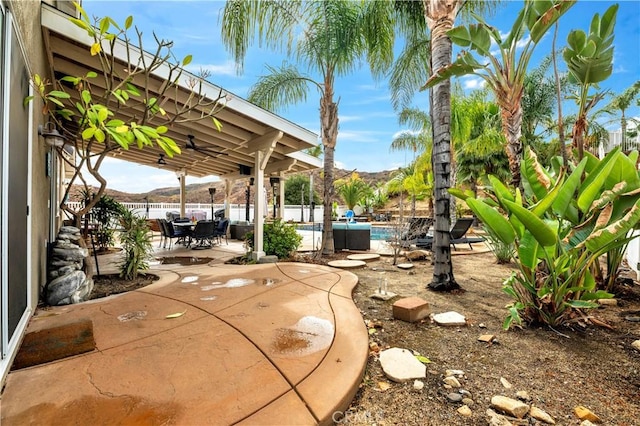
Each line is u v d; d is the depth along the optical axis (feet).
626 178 9.35
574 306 9.04
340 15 22.20
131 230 15.90
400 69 25.53
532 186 11.00
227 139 22.58
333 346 7.70
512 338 8.99
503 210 11.73
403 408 5.87
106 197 23.94
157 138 10.44
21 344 7.60
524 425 5.40
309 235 42.68
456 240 27.27
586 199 9.14
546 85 42.04
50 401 5.41
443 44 14.23
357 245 27.40
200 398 5.55
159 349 7.41
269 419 5.07
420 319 10.55
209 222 28.37
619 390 6.41
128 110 18.17
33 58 9.86
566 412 5.74
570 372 7.12
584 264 9.25
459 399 6.10
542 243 8.82
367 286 15.11
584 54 11.25
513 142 13.83
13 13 6.97
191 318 9.52
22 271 8.09
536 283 9.89
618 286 13.24
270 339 8.05
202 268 18.15
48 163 14.20
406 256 23.09
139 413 5.12
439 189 14.35
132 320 9.30
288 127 20.79
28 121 8.93
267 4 21.58
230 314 9.91
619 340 8.74
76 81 11.01
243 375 6.31
